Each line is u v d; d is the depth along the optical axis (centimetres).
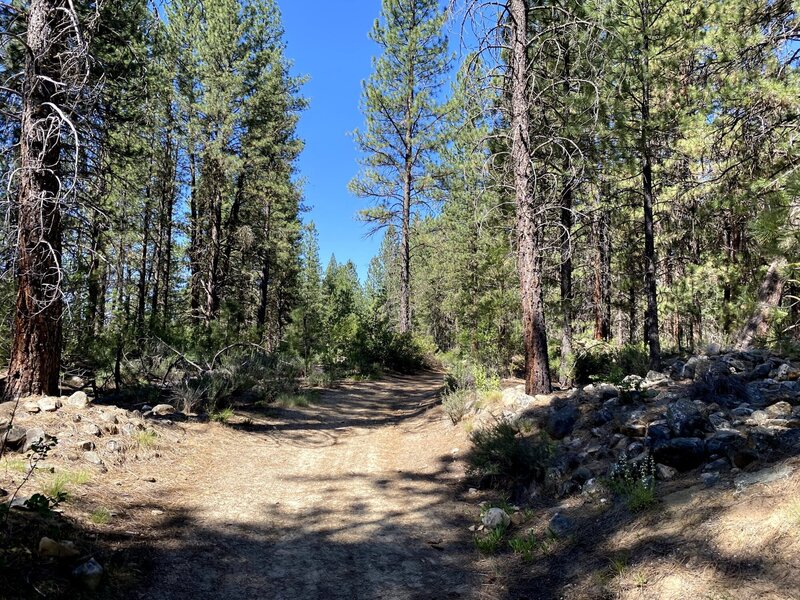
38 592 331
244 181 2230
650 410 659
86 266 946
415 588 438
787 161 962
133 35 1188
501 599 409
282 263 2947
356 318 2595
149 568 422
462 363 1359
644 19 1117
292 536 541
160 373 1257
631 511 456
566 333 1377
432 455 877
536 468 630
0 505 368
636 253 1541
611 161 1198
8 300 902
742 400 611
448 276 3066
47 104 726
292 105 2384
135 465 672
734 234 1323
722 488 417
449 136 2348
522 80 1034
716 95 1027
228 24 1961
